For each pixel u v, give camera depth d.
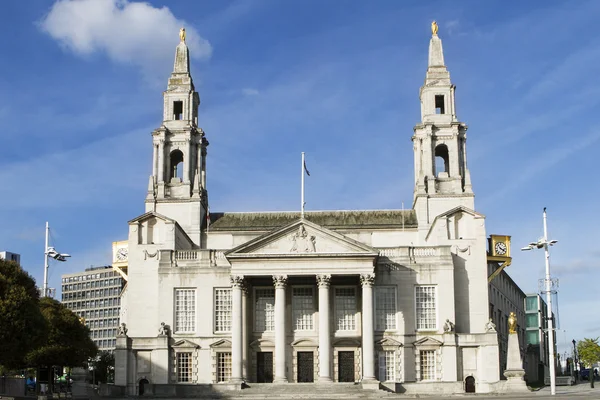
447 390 93.69
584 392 88.06
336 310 99.50
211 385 91.94
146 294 104.62
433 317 98.50
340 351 98.12
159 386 93.44
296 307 99.81
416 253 100.19
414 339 97.56
